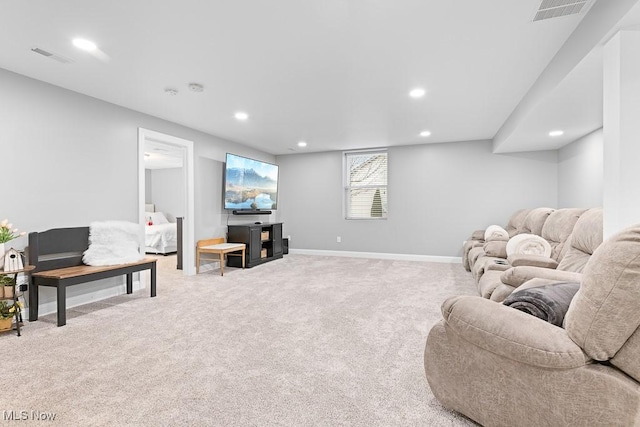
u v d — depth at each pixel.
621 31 1.79
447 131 5.25
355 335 2.51
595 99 2.97
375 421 1.49
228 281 4.45
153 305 3.34
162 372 1.95
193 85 3.31
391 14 2.12
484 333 1.27
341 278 4.61
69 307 3.31
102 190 3.69
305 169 7.20
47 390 1.75
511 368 1.24
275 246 6.40
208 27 2.26
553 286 1.52
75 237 3.37
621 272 1.01
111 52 2.62
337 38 2.42
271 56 2.70
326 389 1.76
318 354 2.19
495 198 5.79
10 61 2.75
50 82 3.20
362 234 6.72
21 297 2.96
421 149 6.25
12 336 2.53
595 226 2.27
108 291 3.71
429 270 5.21
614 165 1.84
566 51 2.45
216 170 5.57
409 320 2.84
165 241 7.21
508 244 3.22
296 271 5.16
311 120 4.61
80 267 3.28
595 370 1.07
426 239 6.23
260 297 3.62
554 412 1.13
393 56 2.70
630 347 1.03
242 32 2.33
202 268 5.23
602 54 2.08
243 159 5.88
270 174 6.66
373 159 6.79
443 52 2.63
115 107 3.86
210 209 5.42
